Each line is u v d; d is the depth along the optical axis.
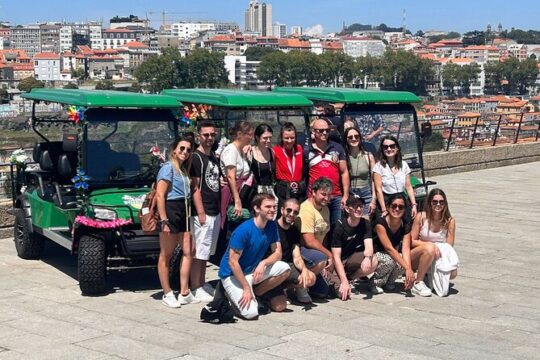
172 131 10.55
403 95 12.77
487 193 18.53
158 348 7.68
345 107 12.40
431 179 20.83
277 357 7.40
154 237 9.77
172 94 12.12
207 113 11.41
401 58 162.75
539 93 181.88
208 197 9.48
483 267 11.52
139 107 10.36
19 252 11.83
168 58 124.19
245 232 8.67
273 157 10.18
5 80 167.38
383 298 9.73
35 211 11.38
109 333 8.20
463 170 22.42
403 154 12.79
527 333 8.36
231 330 8.31
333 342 7.88
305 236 9.33
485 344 7.93
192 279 9.62
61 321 8.66
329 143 10.36
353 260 9.75
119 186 10.25
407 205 10.19
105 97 10.27
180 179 9.16
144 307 9.26
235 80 150.12
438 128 22.27
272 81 150.12
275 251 8.95
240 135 9.91
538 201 17.45
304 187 10.26
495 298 9.84
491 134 23.92
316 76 152.25
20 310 9.10
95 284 9.65
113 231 9.78
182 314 8.96
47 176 11.41
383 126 12.62
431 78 168.25
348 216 9.57
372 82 162.38
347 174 10.34
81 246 9.62
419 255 9.84
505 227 14.55
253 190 10.10
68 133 10.52
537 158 25.12
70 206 10.10
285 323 8.59
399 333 8.27
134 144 10.41
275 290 9.07
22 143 12.48
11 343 7.85
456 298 9.80
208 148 9.56
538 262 11.89
